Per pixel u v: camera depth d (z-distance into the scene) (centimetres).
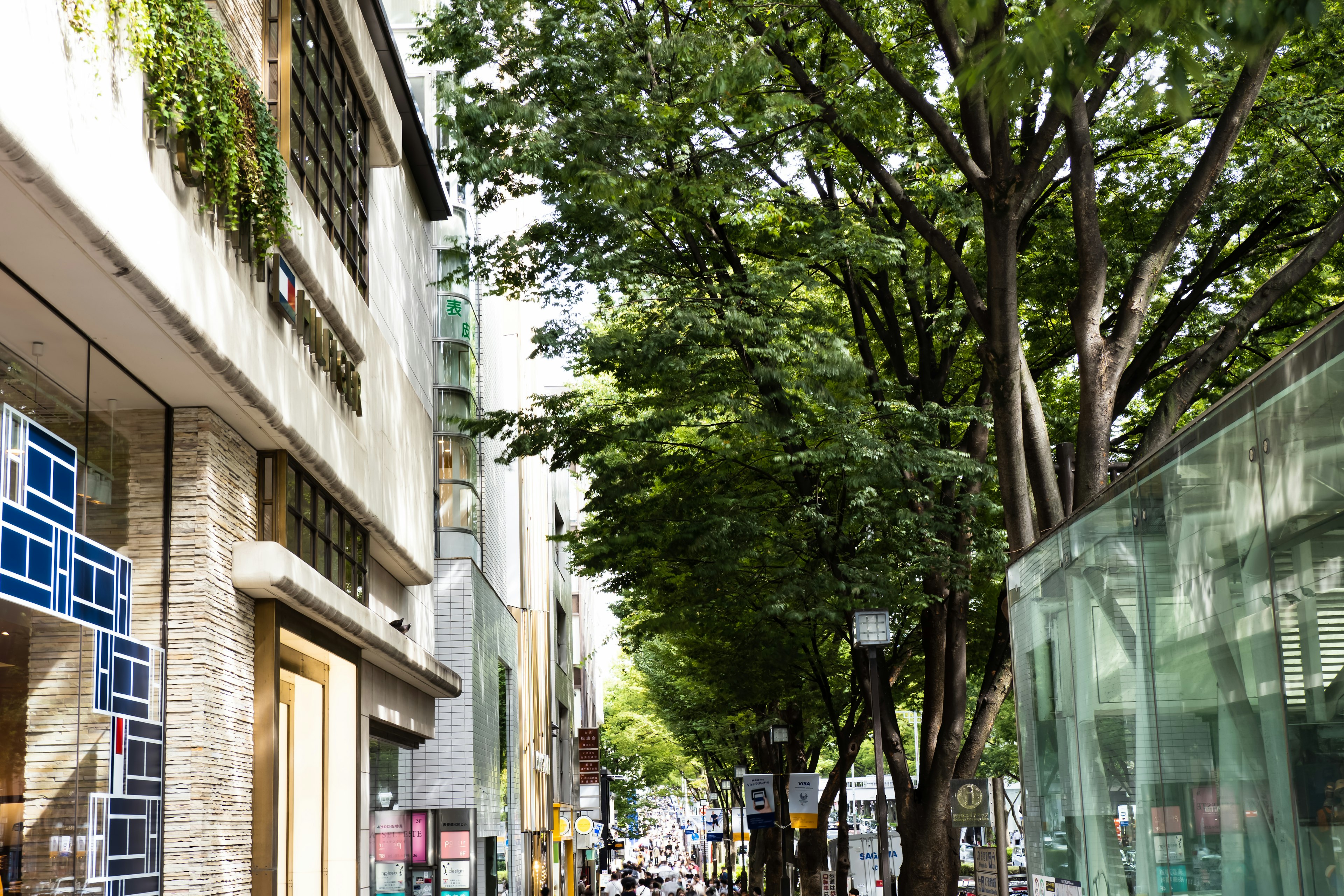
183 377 1016
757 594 1709
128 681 959
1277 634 504
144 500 1035
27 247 771
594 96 1451
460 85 1532
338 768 1552
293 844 1383
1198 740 600
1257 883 537
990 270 1218
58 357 890
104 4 777
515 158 1492
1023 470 1236
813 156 1593
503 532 3189
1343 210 1298
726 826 5556
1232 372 1786
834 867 3838
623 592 1986
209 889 1036
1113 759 746
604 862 7019
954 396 1892
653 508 1659
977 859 1401
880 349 1902
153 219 858
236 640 1152
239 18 1162
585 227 1535
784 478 1686
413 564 1931
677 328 1475
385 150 1770
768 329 1490
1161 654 651
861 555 1608
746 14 1440
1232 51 430
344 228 1580
